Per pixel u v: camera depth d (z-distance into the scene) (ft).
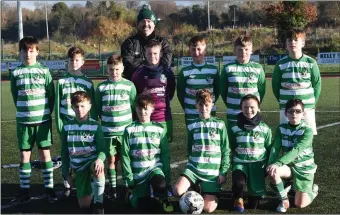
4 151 26.66
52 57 100.37
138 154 16.83
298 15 96.68
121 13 132.26
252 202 16.70
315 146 26.03
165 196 16.22
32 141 18.17
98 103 18.49
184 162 23.45
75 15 141.08
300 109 16.72
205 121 17.04
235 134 17.21
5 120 39.06
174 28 121.08
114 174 18.25
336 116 36.47
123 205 17.33
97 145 16.92
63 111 18.45
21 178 17.98
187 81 18.99
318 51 88.28
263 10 134.72
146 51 18.81
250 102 16.90
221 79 18.79
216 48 107.14
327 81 67.00
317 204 16.85
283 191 16.19
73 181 17.60
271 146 17.28
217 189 16.66
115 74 18.12
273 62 80.28
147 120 17.08
